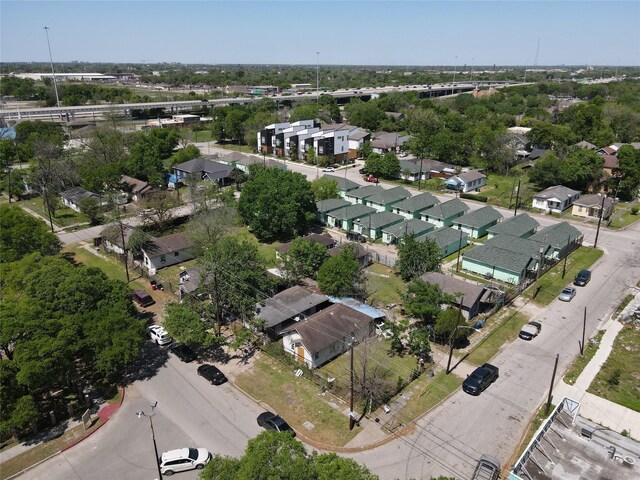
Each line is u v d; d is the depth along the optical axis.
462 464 28.70
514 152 102.06
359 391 34.69
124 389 36.38
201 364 39.38
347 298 46.91
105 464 29.39
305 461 20.81
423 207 73.19
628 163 83.31
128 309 39.12
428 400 34.31
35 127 121.00
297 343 38.78
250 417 33.22
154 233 66.81
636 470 24.36
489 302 46.25
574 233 62.38
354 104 170.50
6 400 30.31
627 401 34.44
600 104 149.00
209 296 46.22
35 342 31.64
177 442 31.03
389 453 29.56
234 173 93.00
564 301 48.88
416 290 42.12
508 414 32.94
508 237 58.78
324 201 74.31
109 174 83.88
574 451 25.69
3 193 91.44
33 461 29.62
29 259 42.66
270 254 61.41
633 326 44.28
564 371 37.75
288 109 176.88
